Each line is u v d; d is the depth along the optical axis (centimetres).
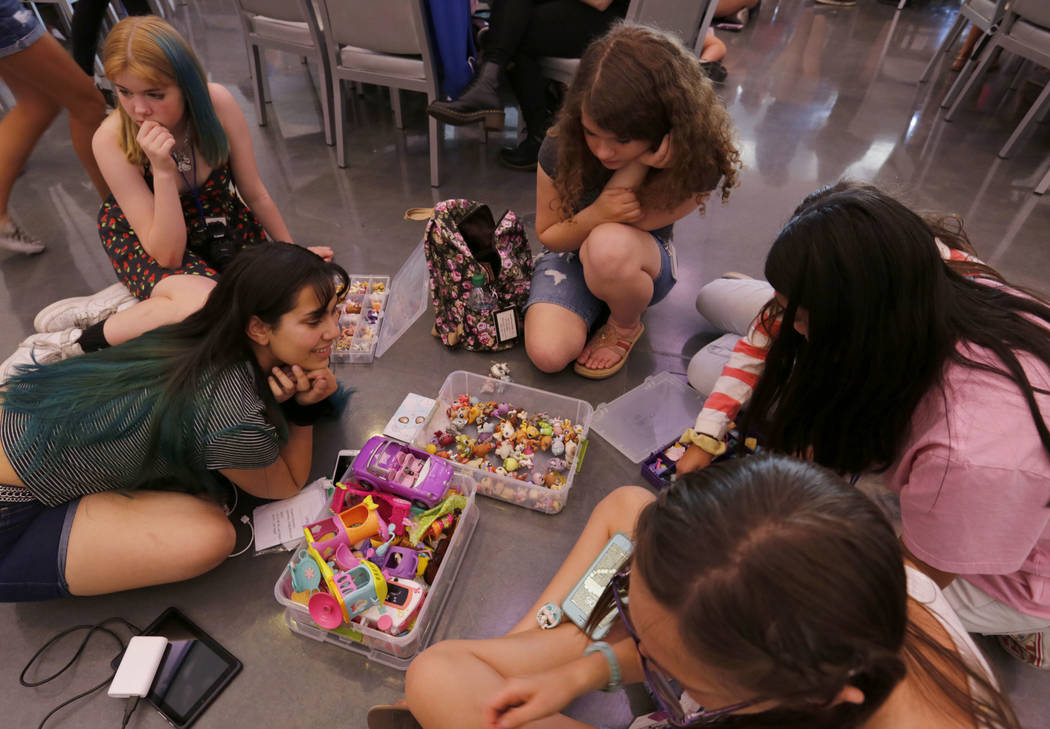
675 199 178
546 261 217
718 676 62
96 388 133
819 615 53
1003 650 144
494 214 288
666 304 242
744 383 143
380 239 269
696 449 147
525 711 93
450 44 271
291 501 169
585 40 287
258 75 340
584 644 117
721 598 56
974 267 113
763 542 56
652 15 268
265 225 229
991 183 319
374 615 135
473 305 209
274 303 131
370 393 203
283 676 139
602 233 185
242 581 155
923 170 328
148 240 190
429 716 107
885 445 103
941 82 430
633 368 215
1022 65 448
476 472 170
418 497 155
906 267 86
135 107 170
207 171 201
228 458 140
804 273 91
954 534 98
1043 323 99
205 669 138
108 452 134
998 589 122
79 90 225
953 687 70
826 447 110
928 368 92
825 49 475
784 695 59
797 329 103
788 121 371
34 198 285
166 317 186
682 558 59
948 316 92
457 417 190
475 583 157
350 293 235
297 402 161
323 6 274
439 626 148
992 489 89
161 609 150
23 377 137
